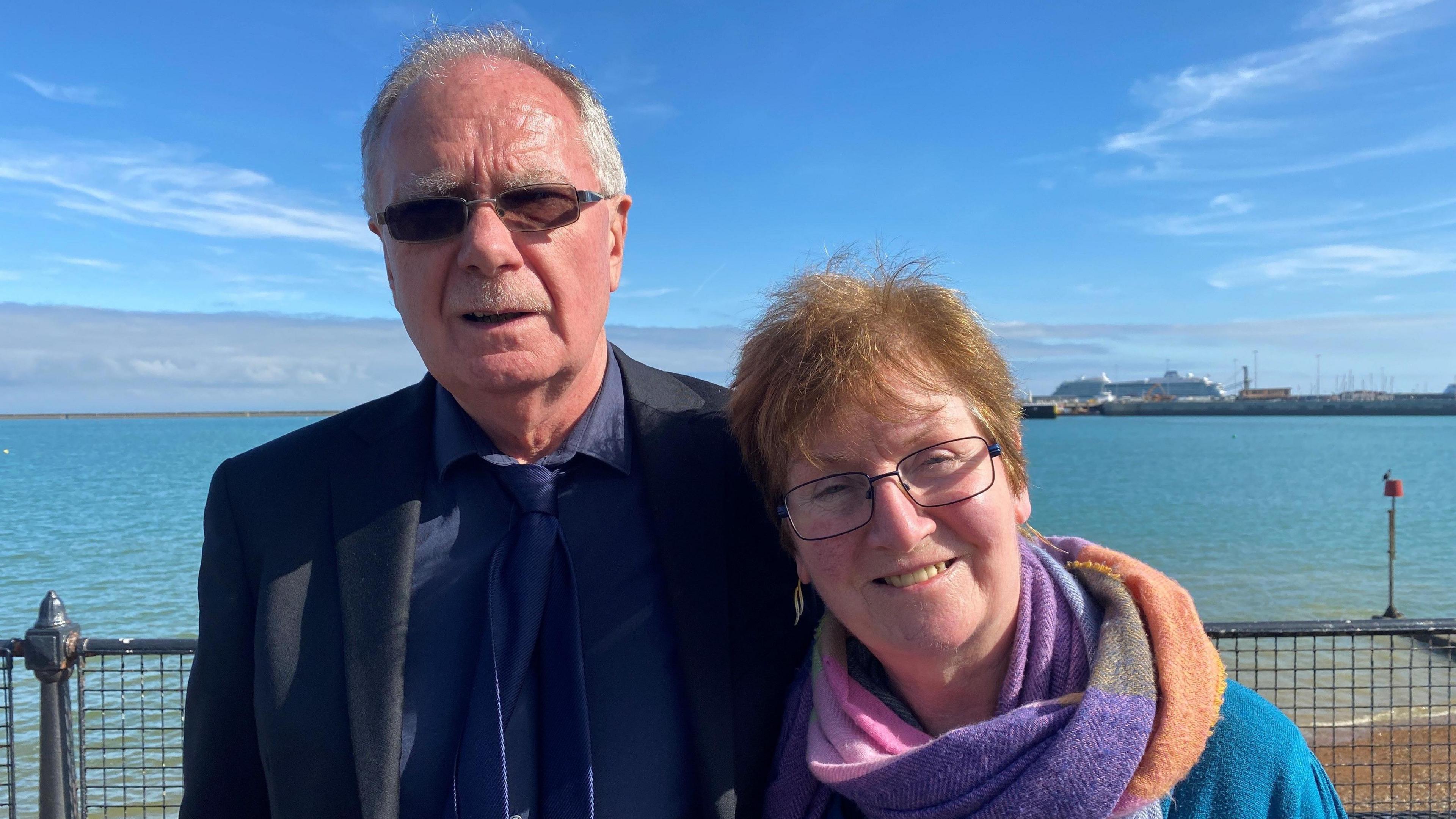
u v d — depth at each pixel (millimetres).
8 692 2744
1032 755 1227
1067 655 1381
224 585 1659
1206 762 1269
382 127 1632
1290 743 1275
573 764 1512
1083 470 42500
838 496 1420
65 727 2746
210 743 1638
